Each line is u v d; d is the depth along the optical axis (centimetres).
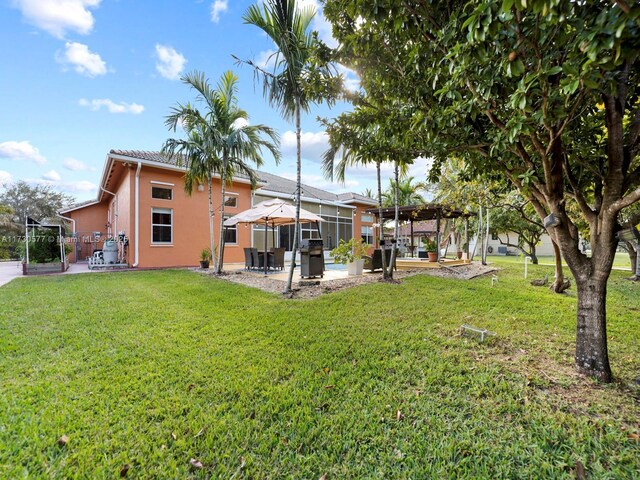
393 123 362
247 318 493
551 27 183
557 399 253
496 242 3111
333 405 251
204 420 231
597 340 288
